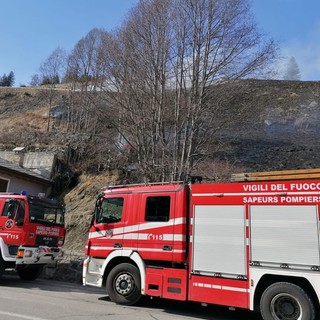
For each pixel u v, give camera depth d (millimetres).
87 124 33344
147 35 18094
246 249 7637
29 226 11992
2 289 10789
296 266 7047
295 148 32562
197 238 8266
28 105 58625
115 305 9094
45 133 36375
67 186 26547
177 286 8266
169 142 17578
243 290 7480
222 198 8188
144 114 17859
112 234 9578
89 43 33094
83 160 27859
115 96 18234
